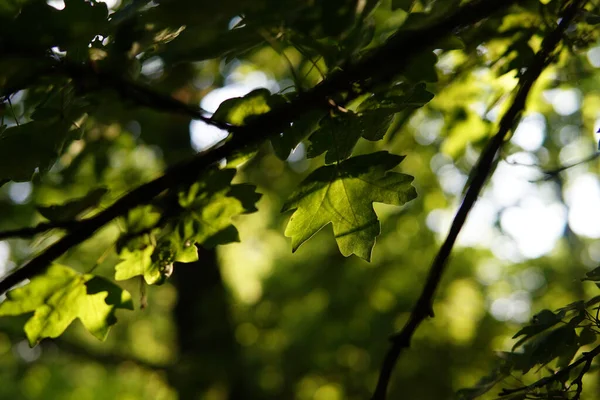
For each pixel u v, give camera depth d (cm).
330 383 1094
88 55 267
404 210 982
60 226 270
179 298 986
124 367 1098
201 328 955
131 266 312
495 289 1259
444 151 455
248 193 306
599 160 836
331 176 286
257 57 802
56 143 284
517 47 346
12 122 358
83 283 312
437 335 1061
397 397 1019
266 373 1086
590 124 614
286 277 1164
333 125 280
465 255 1148
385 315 1059
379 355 1034
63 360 1270
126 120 554
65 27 245
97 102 294
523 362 306
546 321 282
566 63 395
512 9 338
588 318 279
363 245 280
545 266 1264
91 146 418
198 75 738
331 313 1086
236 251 1248
